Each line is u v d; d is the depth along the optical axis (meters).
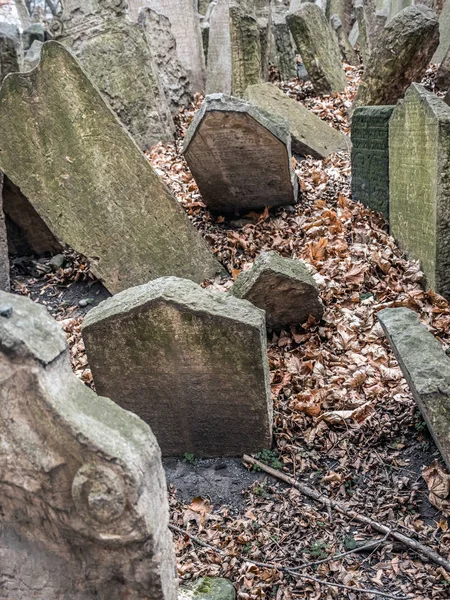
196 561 3.46
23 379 1.93
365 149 6.99
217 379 4.02
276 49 13.61
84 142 6.02
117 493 1.87
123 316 3.91
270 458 4.22
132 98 10.09
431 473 3.82
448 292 5.64
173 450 4.41
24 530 2.27
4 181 6.82
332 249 6.38
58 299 6.58
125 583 2.13
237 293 5.18
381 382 4.72
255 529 3.67
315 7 11.83
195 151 6.78
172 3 12.66
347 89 11.93
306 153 9.05
